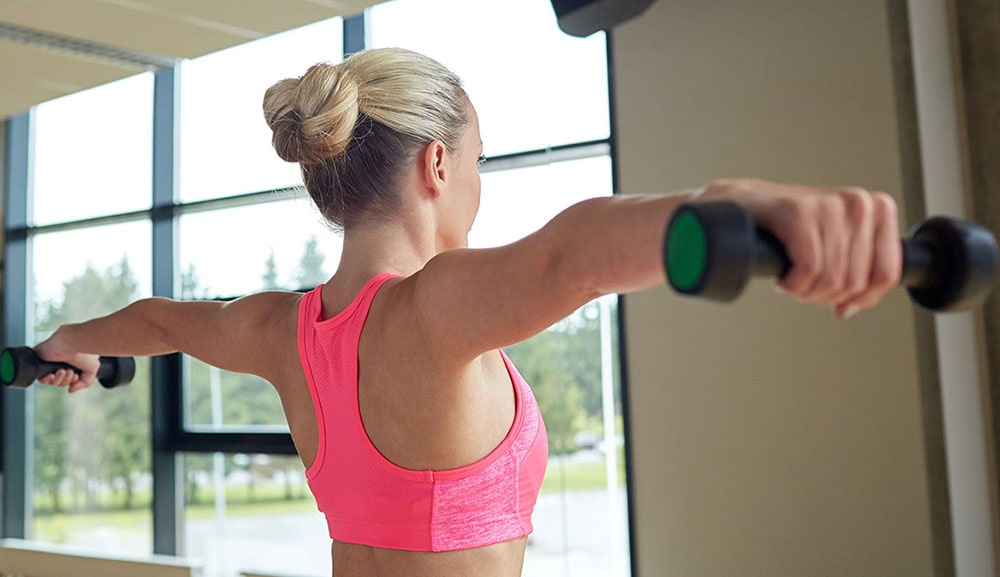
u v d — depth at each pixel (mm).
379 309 908
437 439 879
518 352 4926
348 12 4484
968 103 3205
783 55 4188
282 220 5977
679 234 474
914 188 3008
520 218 4949
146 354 1304
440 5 5238
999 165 3152
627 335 4496
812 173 4098
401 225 997
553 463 4797
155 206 6422
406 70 1009
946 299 539
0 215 7312
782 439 4113
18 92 5898
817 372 4051
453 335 807
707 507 4266
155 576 5805
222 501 6129
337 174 999
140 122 6609
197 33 4777
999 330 3096
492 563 913
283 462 5918
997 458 3094
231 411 6133
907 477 3848
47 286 7137
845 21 4055
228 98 6156
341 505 959
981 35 3203
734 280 459
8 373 1385
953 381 2992
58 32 4750
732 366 4238
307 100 1005
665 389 4387
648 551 4391
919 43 3053
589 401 4727
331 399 951
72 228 7000
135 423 6598
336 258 5777
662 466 4379
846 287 477
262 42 6012
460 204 1043
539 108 4891
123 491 6633
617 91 4605
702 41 4383
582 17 1318
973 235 531
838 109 4059
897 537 3861
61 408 6969
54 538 6930
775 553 4109
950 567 2900
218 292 6188
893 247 478
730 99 4305
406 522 904
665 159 4453
